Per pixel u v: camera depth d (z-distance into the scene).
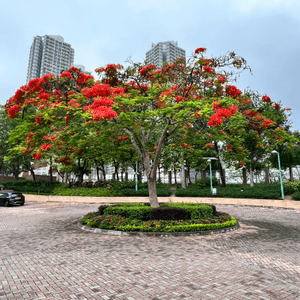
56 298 3.89
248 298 3.87
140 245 7.45
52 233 9.45
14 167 31.95
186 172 34.88
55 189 28.05
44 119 9.34
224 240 8.18
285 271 5.14
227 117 7.84
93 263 5.67
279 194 20.64
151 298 3.87
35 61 125.88
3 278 4.78
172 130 11.78
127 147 19.58
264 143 18.02
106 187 26.92
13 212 17.05
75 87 10.29
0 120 28.14
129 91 11.15
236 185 27.73
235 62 9.62
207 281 4.57
